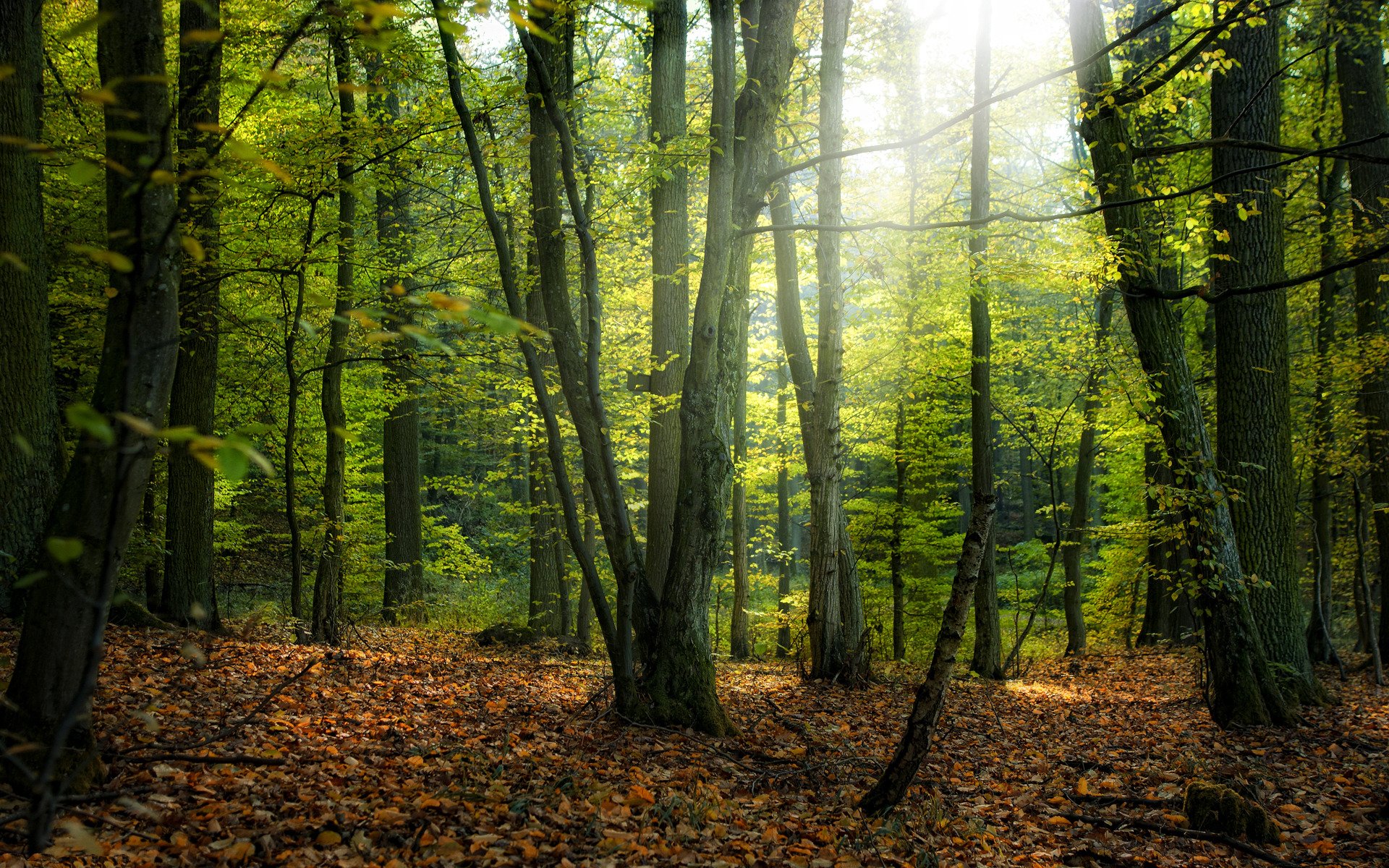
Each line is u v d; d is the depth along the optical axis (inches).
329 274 510.6
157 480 473.1
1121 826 221.6
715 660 626.2
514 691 338.6
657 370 411.8
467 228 517.3
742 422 666.8
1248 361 390.3
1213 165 399.2
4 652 250.8
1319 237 522.0
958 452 747.4
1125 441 670.5
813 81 550.3
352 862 147.4
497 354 432.5
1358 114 475.5
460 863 151.6
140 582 553.6
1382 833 215.8
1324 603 533.0
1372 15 448.1
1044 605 1019.9
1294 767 279.0
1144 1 453.4
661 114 384.5
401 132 343.0
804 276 612.1
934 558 748.0
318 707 256.2
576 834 172.2
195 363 385.4
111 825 148.7
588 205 472.1
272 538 767.1
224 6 303.9
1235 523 388.8
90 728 158.7
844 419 701.9
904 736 209.0
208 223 351.9
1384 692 406.3
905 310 585.9
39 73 309.1
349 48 346.0
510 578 970.1
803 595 666.8
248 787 176.4
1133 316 361.7
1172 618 726.5
